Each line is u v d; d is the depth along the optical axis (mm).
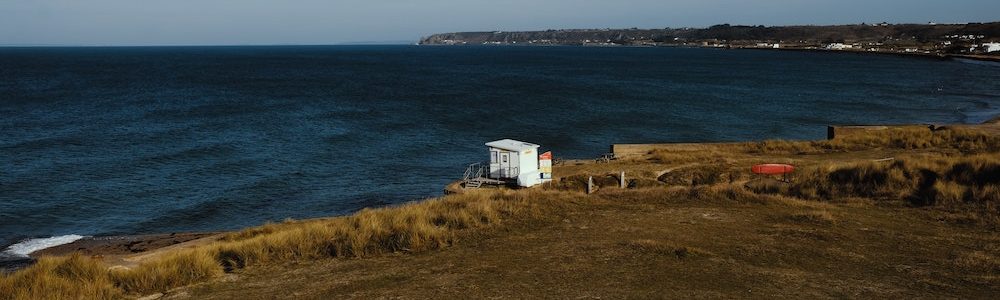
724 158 29609
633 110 65000
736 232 13203
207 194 30781
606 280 10062
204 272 11336
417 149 43188
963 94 81500
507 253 11984
